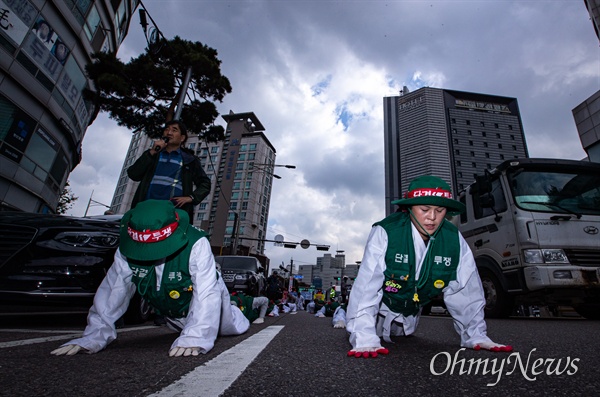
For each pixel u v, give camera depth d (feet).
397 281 5.68
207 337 5.25
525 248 14.60
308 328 10.62
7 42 40.65
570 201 15.40
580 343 6.71
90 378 3.58
